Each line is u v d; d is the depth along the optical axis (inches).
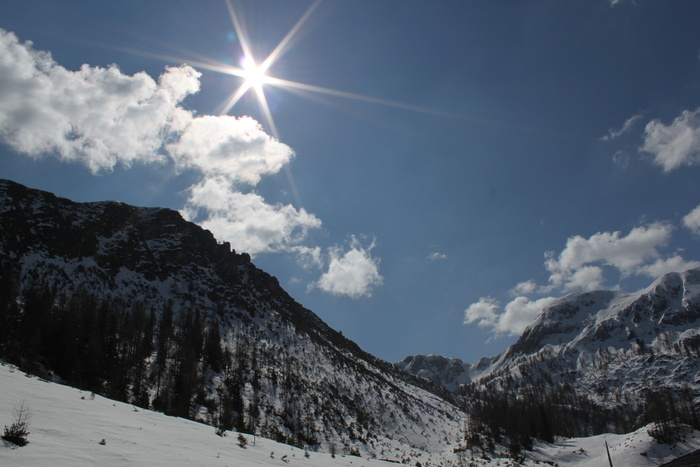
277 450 1283.2
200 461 766.5
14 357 2554.1
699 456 1519.4
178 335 4153.5
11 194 5182.1
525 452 3644.2
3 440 575.5
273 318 6368.1
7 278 3663.9
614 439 3720.5
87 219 5831.7
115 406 1187.9
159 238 6555.1
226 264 7062.0
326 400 4286.4
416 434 4621.1
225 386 3531.0
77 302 3693.4
